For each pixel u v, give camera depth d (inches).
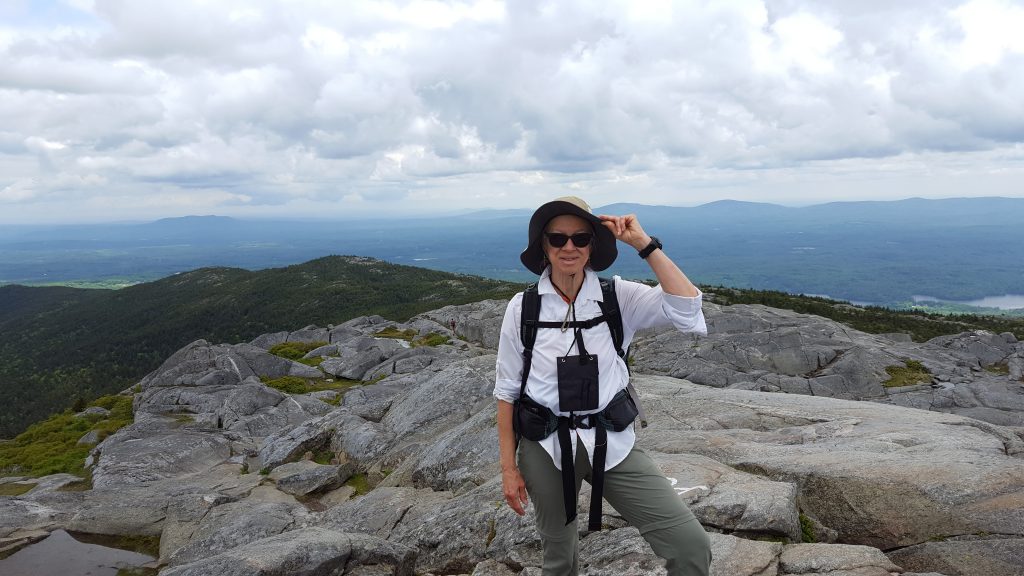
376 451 563.5
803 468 260.5
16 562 395.5
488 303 2384.4
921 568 205.3
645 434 378.6
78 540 431.8
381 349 1515.7
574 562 168.6
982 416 1133.7
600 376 144.0
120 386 5689.0
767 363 1448.1
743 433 358.0
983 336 1759.4
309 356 1587.1
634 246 141.6
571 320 145.4
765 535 220.5
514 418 153.9
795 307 2758.4
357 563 251.4
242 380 1210.6
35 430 1069.1
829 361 1443.2
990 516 209.8
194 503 476.4
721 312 1924.2
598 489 143.7
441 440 454.0
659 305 142.0
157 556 407.8
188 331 7057.1
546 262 153.2
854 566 189.5
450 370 642.8
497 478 344.2
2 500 482.6
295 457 635.5
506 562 250.4
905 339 1983.3
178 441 746.2
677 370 1395.2
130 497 498.9
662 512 141.9
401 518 358.9
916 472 235.9
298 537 251.6
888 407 408.2
